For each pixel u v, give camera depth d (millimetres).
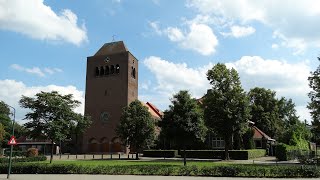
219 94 45844
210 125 45875
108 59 74938
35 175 24891
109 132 70938
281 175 21984
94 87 74625
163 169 24281
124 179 21406
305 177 21703
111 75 73875
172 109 30359
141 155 60844
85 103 74438
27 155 52500
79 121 39531
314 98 33750
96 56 76250
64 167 26375
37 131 36094
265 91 79375
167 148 59938
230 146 53938
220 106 45344
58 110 36812
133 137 48969
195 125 29875
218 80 46688
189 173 23641
